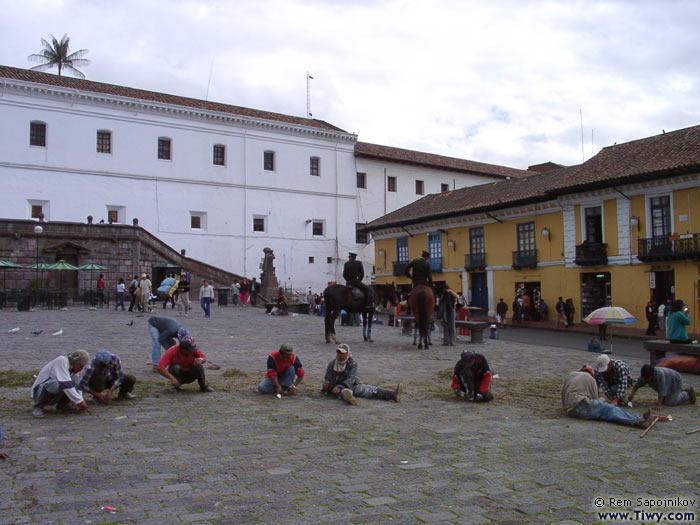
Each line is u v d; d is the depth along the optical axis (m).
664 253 25.61
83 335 17.52
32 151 39.66
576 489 5.21
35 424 7.15
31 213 39.78
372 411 8.27
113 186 42.53
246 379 10.57
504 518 4.52
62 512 4.46
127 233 37.28
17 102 39.25
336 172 52.66
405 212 45.09
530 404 9.03
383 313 40.59
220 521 4.35
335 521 4.38
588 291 30.05
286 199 50.00
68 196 40.81
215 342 16.70
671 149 27.30
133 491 4.93
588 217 29.98
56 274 35.19
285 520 4.39
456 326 18.92
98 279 33.41
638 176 26.16
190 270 40.53
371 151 54.66
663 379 8.95
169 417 7.63
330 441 6.63
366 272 53.84
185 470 5.51
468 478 5.44
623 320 14.16
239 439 6.63
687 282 25.34
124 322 22.30
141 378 10.45
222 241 46.75
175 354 9.26
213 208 46.56
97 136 42.38
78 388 8.02
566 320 29.33
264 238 48.78
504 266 34.88
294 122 51.75
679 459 6.20
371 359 13.94
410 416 8.02
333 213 52.28
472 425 7.58
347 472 5.54
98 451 6.07
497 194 37.25
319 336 18.83
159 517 4.39
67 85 41.59
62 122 40.81
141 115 43.81
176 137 45.28
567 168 35.69
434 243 40.56
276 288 38.50
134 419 7.48
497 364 13.88
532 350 16.95
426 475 5.50
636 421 7.66
